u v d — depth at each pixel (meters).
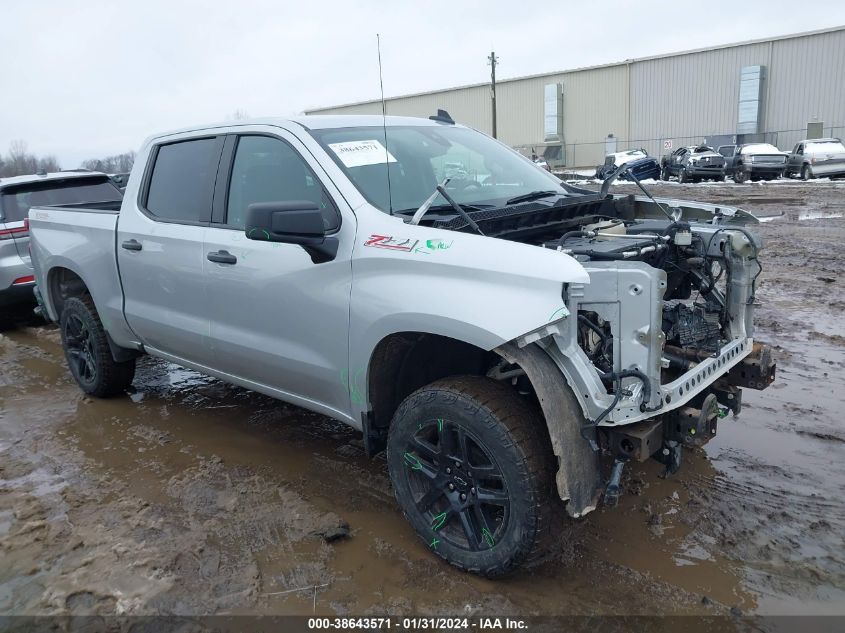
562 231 3.77
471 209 3.58
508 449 2.77
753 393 4.88
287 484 3.92
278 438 4.58
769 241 11.09
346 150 3.64
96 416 5.14
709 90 42.59
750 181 26.08
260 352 3.78
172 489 3.91
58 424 5.02
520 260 2.74
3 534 3.50
